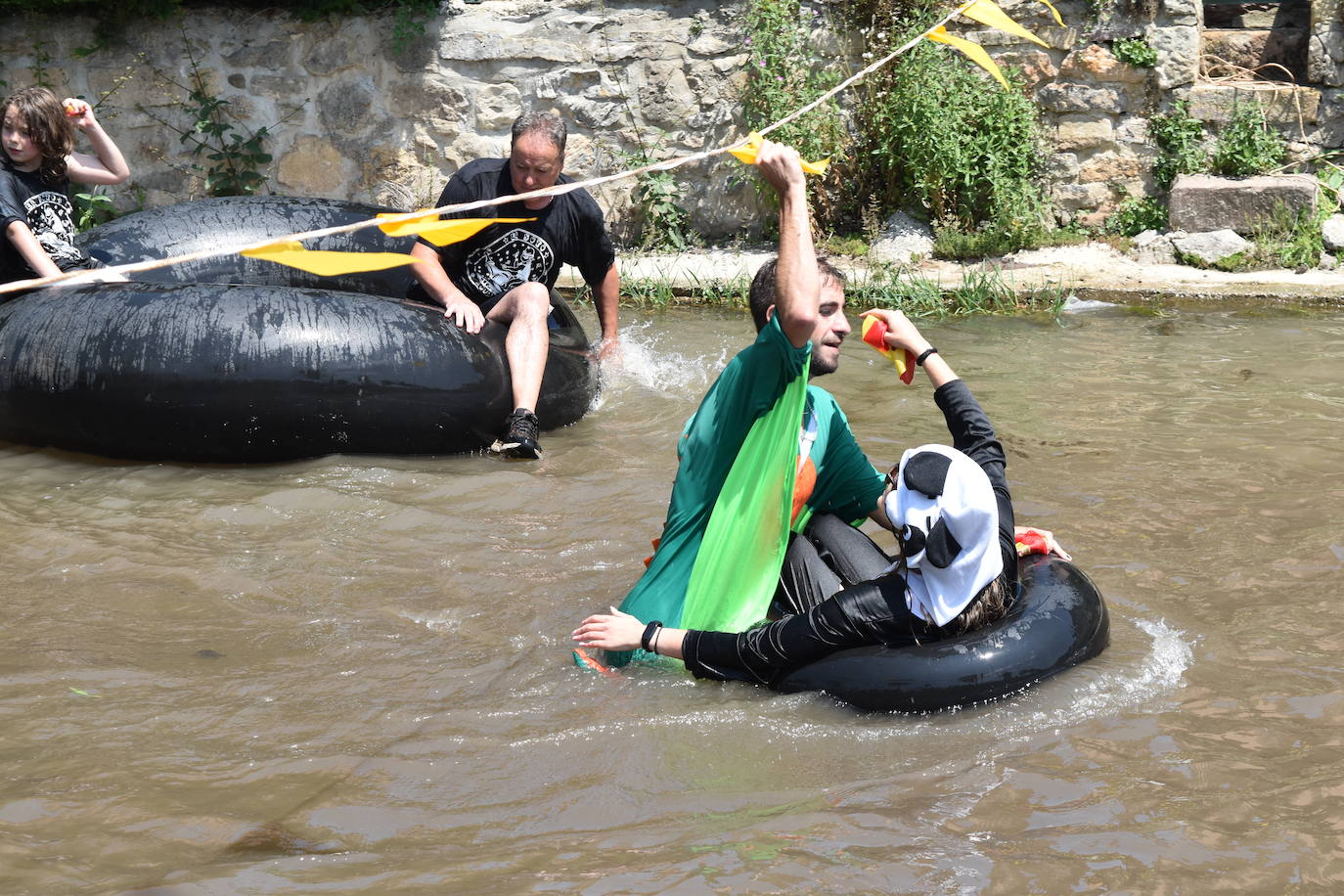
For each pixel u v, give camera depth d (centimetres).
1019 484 452
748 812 250
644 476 473
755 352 308
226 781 261
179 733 282
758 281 316
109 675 309
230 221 647
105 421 486
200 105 916
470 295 553
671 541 326
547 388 529
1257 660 315
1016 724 284
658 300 793
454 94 915
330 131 923
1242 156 868
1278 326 704
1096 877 224
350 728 285
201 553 394
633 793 258
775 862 230
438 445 505
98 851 233
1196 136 879
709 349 674
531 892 220
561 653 326
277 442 488
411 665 318
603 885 222
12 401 500
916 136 866
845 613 297
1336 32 870
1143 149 887
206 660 320
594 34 905
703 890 221
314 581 372
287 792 257
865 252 875
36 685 303
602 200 923
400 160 925
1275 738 277
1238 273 812
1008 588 311
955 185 887
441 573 379
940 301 762
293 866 229
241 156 919
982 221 891
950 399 335
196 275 624
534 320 526
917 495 293
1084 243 880
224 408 480
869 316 343
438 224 254
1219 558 383
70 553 391
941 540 289
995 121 867
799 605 329
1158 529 408
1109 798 253
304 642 332
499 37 907
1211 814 246
